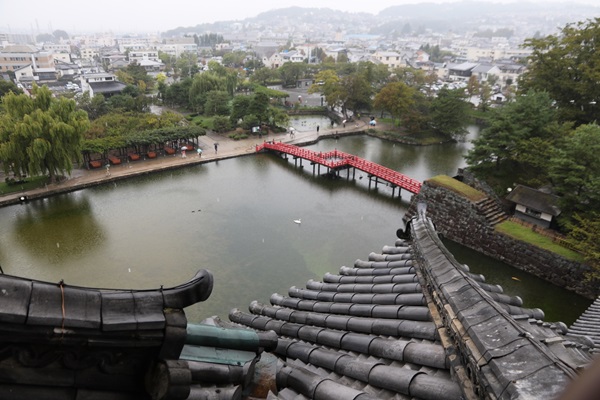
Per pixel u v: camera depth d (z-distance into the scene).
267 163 66.81
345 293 12.35
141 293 4.43
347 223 46.38
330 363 8.16
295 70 145.00
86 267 36.00
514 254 37.88
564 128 43.19
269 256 38.69
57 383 4.11
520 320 7.67
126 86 102.12
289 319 12.00
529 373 4.63
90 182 54.38
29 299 3.77
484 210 40.69
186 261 37.41
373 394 6.87
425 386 6.25
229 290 33.09
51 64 160.88
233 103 85.44
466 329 6.08
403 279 11.38
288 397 7.05
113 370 4.41
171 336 4.39
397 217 48.31
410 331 8.28
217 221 45.88
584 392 1.78
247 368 6.46
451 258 9.14
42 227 43.47
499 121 43.72
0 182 53.03
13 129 49.19
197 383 5.79
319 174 62.44
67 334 3.88
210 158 66.12
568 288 34.22
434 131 82.06
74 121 51.50
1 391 3.84
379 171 55.97
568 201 35.34
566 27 53.00
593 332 16.00
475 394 5.25
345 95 92.31
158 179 58.59
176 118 75.88
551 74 50.97
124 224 44.53
